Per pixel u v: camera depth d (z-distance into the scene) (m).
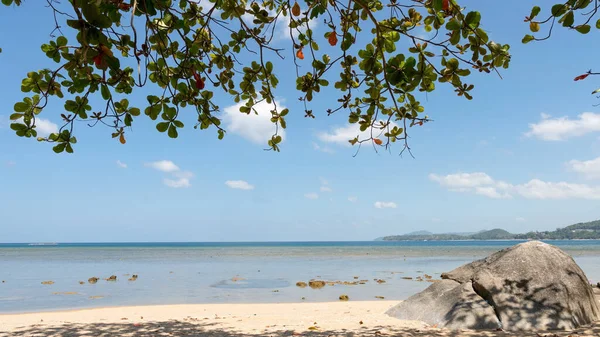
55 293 18.73
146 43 3.90
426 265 37.38
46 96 4.66
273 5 6.60
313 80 5.58
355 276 26.73
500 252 10.06
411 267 34.84
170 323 10.41
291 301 16.00
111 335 8.90
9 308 14.57
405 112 5.67
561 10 4.10
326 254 66.88
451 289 9.78
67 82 4.64
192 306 14.24
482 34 4.36
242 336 8.55
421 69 4.54
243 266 37.34
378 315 10.52
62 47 4.23
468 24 4.21
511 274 9.12
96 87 4.62
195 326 9.91
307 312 12.09
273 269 33.44
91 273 29.77
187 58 5.26
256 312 12.45
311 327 9.27
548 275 8.97
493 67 4.65
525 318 8.28
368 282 22.67
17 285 22.00
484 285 9.04
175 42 5.62
